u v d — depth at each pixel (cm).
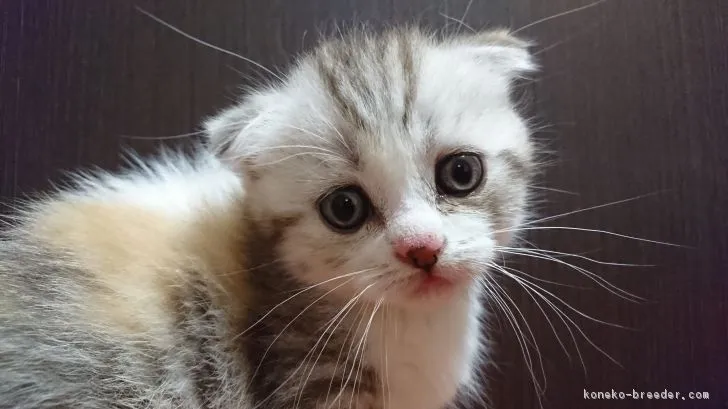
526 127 16
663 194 18
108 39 18
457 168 14
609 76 19
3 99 18
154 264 14
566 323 18
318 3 19
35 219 15
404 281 13
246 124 15
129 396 13
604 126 19
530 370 18
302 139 14
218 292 14
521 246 17
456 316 15
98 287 14
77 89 18
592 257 18
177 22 18
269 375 14
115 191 16
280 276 15
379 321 14
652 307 18
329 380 14
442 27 18
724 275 18
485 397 18
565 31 19
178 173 17
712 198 18
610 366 18
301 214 14
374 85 14
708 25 18
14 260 14
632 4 19
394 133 14
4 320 13
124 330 13
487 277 16
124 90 18
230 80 18
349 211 14
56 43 18
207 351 14
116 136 18
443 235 13
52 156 18
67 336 13
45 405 13
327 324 14
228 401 14
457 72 15
